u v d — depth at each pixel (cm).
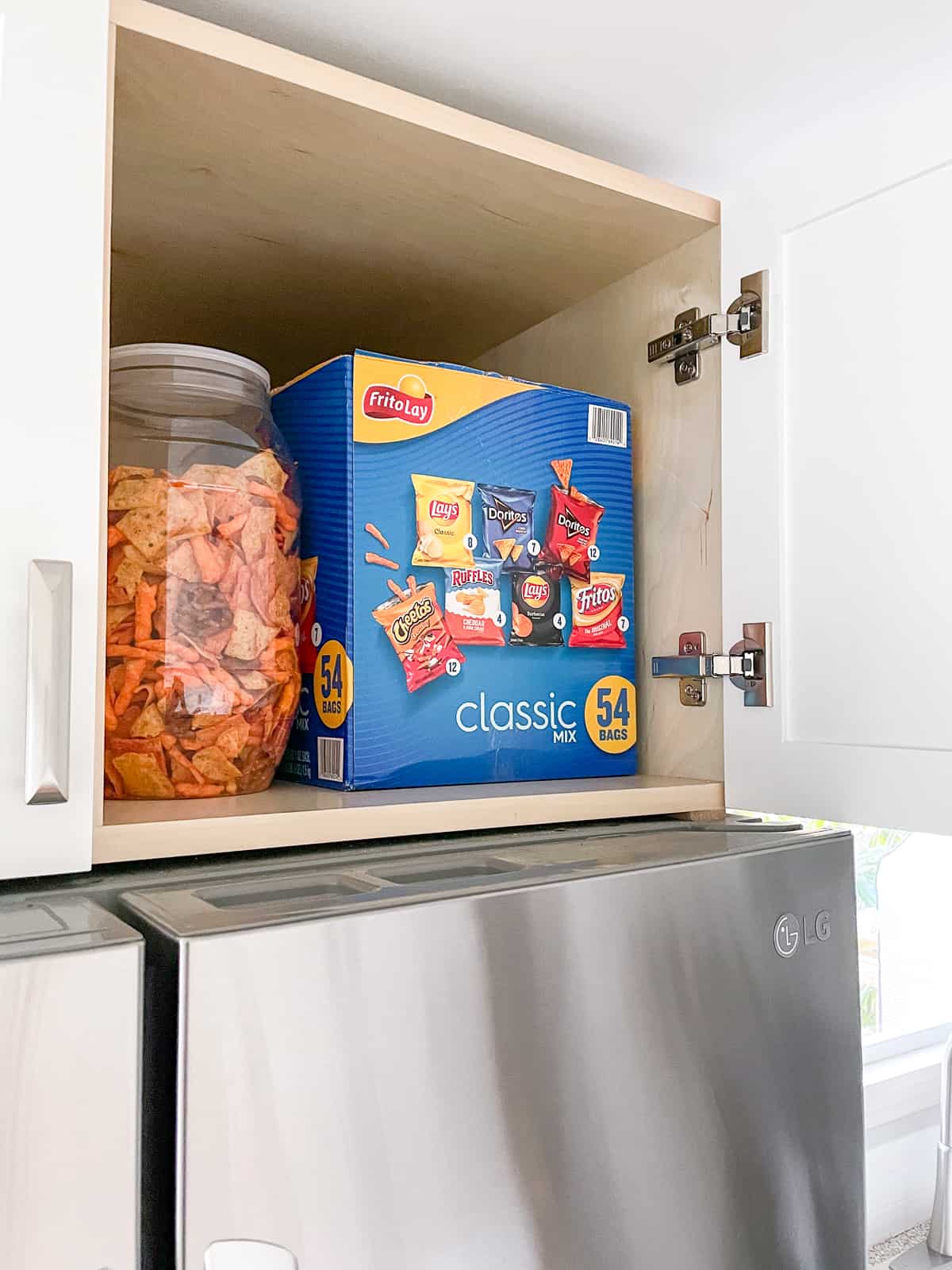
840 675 90
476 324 130
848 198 91
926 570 84
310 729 94
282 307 122
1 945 48
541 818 89
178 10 88
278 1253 50
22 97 64
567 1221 61
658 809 96
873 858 158
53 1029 46
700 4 89
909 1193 142
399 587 92
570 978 64
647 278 114
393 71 98
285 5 88
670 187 101
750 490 99
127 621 79
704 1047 71
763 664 97
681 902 71
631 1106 66
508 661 99
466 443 98
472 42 94
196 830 71
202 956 50
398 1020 56
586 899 65
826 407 93
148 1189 51
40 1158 45
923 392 85
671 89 101
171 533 79
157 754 79
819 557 93
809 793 92
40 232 64
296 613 96
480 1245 57
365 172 92
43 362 64
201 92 79
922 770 83
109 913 56
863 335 90
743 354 100
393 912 56
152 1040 52
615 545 110
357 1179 53
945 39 94
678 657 106
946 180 83
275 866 72
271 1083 51
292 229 103
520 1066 60
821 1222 77
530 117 106
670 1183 67
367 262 111
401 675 92
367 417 92
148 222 101
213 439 82
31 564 61
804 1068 78
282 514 87
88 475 65
